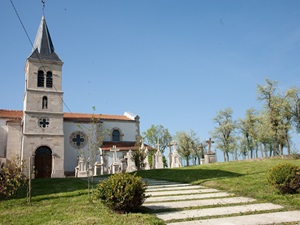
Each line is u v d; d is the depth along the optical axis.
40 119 39.25
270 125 46.94
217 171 21.34
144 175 25.14
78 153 42.66
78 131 43.41
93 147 21.11
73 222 8.34
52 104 40.28
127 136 49.69
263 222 8.16
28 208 11.20
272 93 47.94
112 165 37.78
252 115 59.81
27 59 40.53
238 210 9.80
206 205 10.77
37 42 42.50
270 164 23.22
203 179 18.03
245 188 13.62
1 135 39.81
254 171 19.53
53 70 41.50
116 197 9.48
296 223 7.95
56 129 39.69
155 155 38.38
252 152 63.62
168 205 10.97
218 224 8.06
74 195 13.85
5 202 12.48
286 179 11.93
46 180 21.86
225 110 64.00
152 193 13.94
